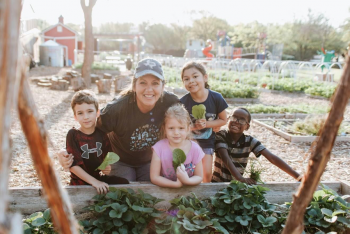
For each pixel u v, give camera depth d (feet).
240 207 9.11
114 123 10.26
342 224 8.86
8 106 2.51
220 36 136.98
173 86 49.80
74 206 9.54
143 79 9.75
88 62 51.06
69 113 29.09
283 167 11.00
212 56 101.24
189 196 9.66
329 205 9.29
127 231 8.39
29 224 8.04
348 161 17.65
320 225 8.68
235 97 42.50
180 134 9.78
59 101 35.58
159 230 8.23
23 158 15.81
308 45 170.91
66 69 80.18
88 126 9.81
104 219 8.59
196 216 8.20
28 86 3.38
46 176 3.60
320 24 167.94
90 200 9.59
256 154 11.37
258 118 30.94
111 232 8.61
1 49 2.43
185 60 57.52
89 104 9.77
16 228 2.47
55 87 45.29
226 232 8.09
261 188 9.36
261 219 8.77
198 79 12.19
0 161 2.47
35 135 3.44
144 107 10.36
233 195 9.16
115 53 136.36
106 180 10.23
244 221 8.75
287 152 19.45
